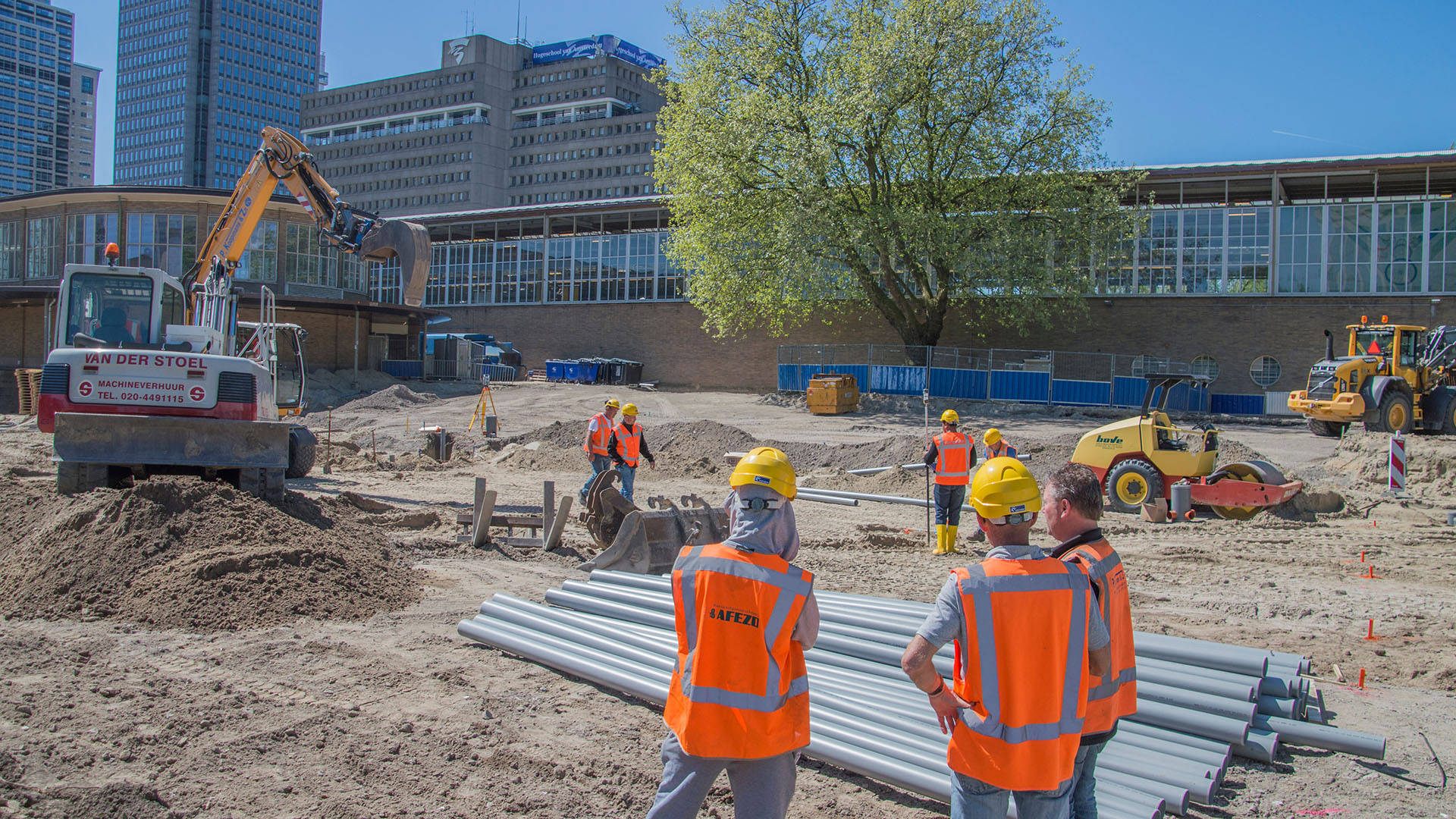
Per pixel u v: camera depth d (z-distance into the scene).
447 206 141.12
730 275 36.69
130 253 40.38
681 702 3.15
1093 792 3.42
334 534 8.41
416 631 6.82
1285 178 39.50
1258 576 10.05
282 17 173.88
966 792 2.99
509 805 4.16
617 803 4.24
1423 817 4.36
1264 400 37.41
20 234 42.69
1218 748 4.73
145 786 4.08
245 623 6.62
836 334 46.41
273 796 4.13
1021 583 2.96
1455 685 6.30
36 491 10.03
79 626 6.51
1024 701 2.92
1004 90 34.25
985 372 36.75
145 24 168.75
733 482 3.29
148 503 7.52
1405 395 23.23
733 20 36.12
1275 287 38.34
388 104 148.50
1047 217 35.25
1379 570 10.38
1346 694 6.16
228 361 10.17
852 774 4.70
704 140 35.25
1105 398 35.12
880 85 32.50
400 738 4.84
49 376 9.75
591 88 139.38
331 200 13.55
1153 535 12.80
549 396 39.12
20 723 4.78
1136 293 40.28
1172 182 40.44
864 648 5.72
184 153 164.12
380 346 45.81
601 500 10.09
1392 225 36.81
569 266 54.47
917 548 11.65
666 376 51.03
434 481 17.38
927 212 34.34
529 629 6.56
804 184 33.81
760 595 3.10
